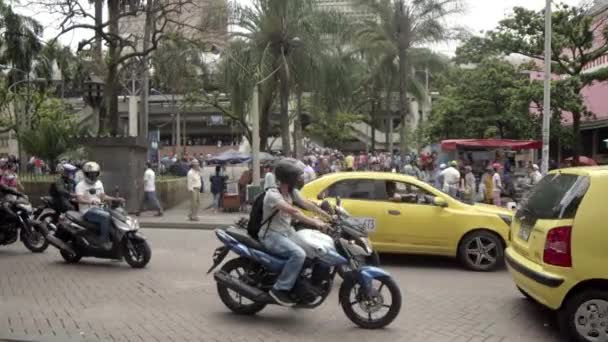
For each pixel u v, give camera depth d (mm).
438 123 31422
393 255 11172
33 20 38156
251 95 23328
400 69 29062
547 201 6246
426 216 9914
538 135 24500
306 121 64125
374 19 28203
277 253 6309
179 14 23391
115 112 24141
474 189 18781
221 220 17391
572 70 22391
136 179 19359
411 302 7512
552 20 21062
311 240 6254
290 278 6191
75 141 20766
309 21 23312
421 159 29234
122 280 8672
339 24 23844
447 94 35719
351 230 7367
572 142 23547
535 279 5922
